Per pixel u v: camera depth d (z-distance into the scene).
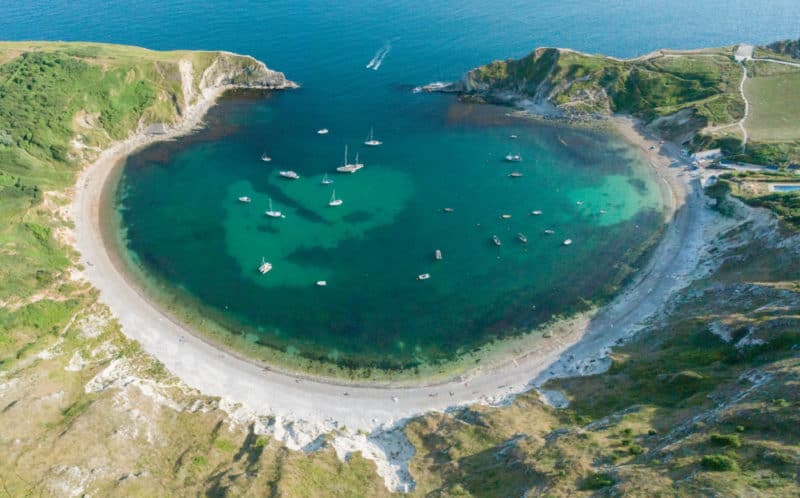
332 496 71.50
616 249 125.50
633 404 79.00
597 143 169.50
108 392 85.56
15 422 77.25
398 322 108.19
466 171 157.75
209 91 198.50
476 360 100.25
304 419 89.31
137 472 73.81
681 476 55.84
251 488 70.12
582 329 105.38
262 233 133.38
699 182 144.25
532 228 133.62
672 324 96.94
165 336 104.50
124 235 131.25
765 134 153.62
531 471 66.62
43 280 109.31
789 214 110.44
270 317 109.38
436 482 73.06
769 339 77.38
